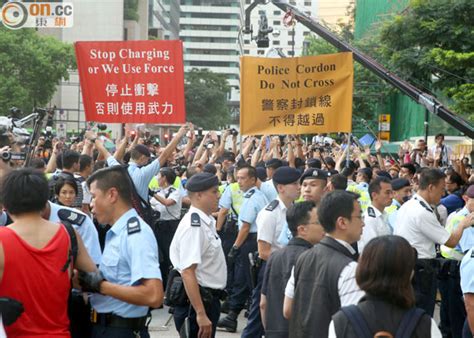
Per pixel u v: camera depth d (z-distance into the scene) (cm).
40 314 498
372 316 410
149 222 1053
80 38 8100
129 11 8638
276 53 1617
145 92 1199
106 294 539
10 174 507
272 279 651
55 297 505
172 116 1198
